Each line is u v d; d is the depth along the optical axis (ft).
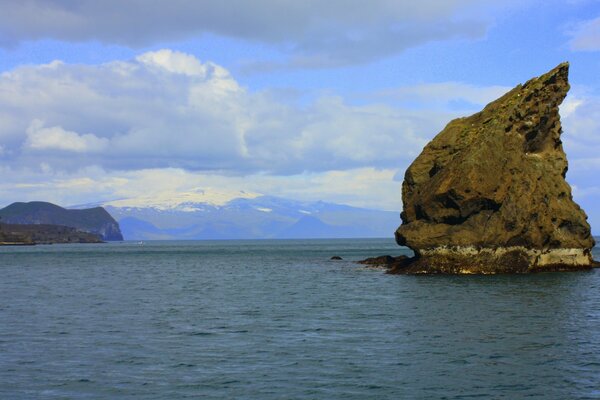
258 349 108.47
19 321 142.31
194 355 104.37
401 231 270.26
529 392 82.53
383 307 160.97
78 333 125.59
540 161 268.21
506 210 248.93
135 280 274.36
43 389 85.92
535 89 269.44
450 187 250.16
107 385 87.56
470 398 80.53
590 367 93.76
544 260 258.78
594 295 181.47
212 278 283.79
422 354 102.78
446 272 251.80
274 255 583.58
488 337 116.37
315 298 186.80
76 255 627.87
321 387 85.66
